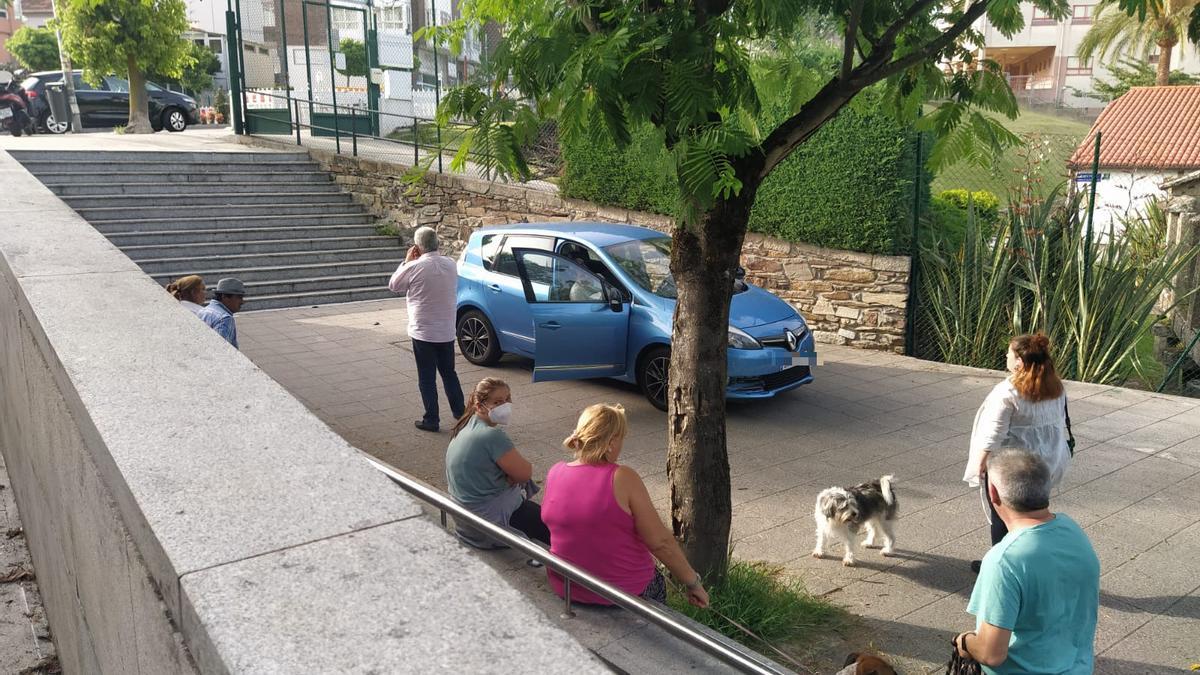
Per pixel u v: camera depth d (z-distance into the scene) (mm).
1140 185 25750
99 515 2365
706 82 4207
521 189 15734
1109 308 10977
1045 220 11508
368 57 22906
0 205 6516
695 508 5289
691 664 3633
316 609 1473
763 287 13320
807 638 5055
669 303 9250
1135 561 6008
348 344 12070
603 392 10023
